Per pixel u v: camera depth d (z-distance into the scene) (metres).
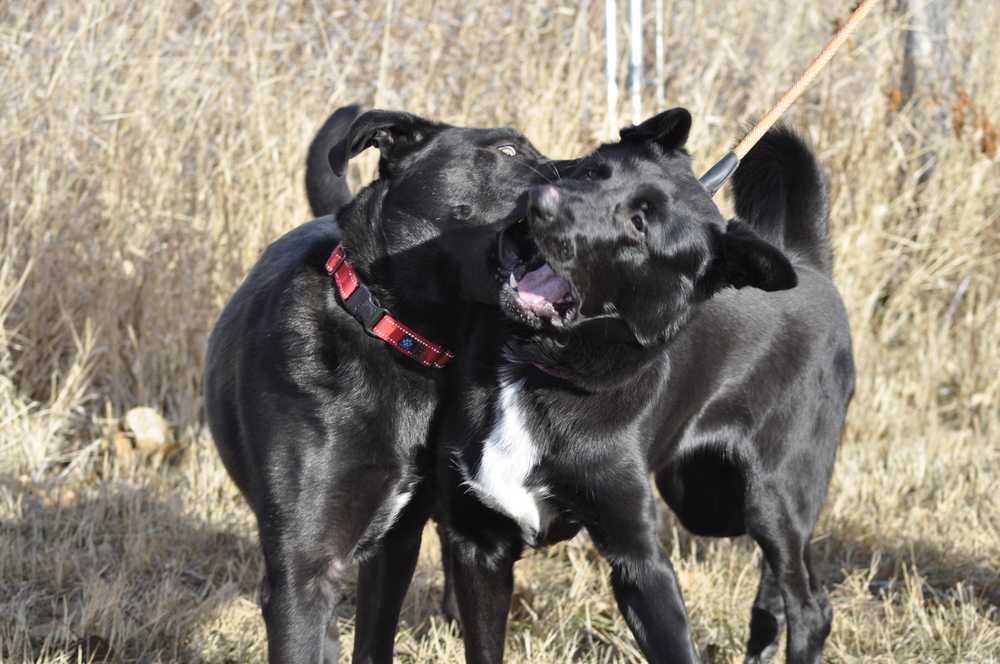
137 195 7.31
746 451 4.95
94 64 7.32
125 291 7.21
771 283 3.76
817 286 5.25
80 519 5.84
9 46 7.22
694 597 5.46
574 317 3.76
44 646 4.51
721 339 4.80
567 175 4.09
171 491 6.29
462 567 4.16
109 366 7.21
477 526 4.11
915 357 8.62
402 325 3.92
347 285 3.91
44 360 7.16
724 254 3.89
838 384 5.25
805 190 5.36
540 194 3.53
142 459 6.56
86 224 7.17
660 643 3.91
